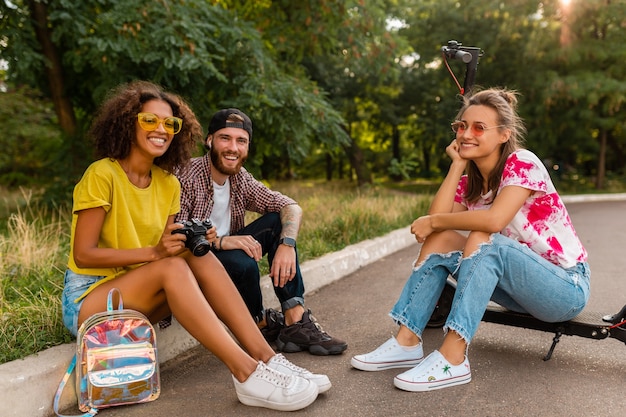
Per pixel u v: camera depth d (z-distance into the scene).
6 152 16.44
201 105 7.69
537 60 20.06
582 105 19.81
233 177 3.34
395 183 27.50
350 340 3.34
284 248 3.15
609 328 2.67
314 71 17.39
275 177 23.44
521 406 2.36
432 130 22.98
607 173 24.36
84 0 6.95
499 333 3.34
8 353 2.52
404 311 2.80
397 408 2.38
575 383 2.59
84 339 2.32
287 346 3.12
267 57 8.52
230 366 2.41
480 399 2.44
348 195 12.45
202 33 7.03
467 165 2.95
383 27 10.36
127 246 2.56
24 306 3.26
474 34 20.67
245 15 9.72
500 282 2.63
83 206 2.42
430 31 21.50
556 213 2.72
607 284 4.77
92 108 9.18
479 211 2.60
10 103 14.46
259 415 2.34
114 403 2.37
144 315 2.48
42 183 14.80
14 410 2.24
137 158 2.58
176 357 3.09
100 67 7.02
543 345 3.12
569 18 18.53
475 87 3.36
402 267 5.66
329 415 2.33
